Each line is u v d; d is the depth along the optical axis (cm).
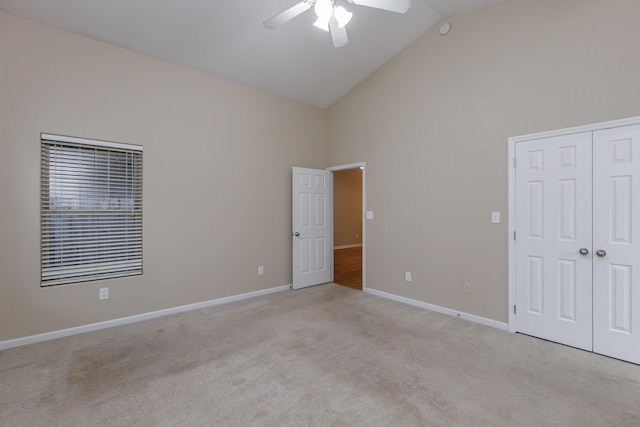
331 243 511
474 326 317
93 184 310
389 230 411
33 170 277
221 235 394
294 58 375
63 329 293
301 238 468
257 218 429
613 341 248
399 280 401
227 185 399
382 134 419
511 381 217
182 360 248
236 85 407
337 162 487
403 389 208
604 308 252
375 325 320
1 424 175
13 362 244
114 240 321
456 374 226
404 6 216
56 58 286
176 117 357
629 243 241
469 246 332
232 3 283
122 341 283
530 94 288
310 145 487
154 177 342
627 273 242
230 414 184
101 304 312
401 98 395
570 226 268
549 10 277
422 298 376
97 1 264
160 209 347
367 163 439
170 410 187
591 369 231
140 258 336
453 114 343
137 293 333
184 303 365
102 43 310
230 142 401
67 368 236
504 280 307
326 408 189
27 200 276
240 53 352
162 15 286
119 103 320
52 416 181
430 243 366
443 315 349
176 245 358
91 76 304
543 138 281
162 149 347
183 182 362
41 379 220
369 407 190
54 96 286
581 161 261
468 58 330
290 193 466
